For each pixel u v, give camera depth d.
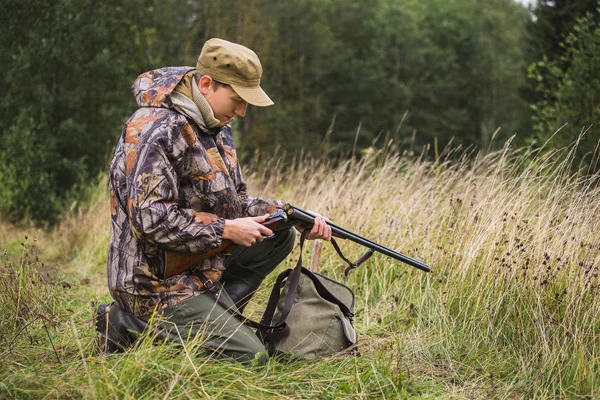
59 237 7.79
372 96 38.19
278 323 3.18
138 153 2.84
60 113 10.16
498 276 3.79
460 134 39.78
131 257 2.96
